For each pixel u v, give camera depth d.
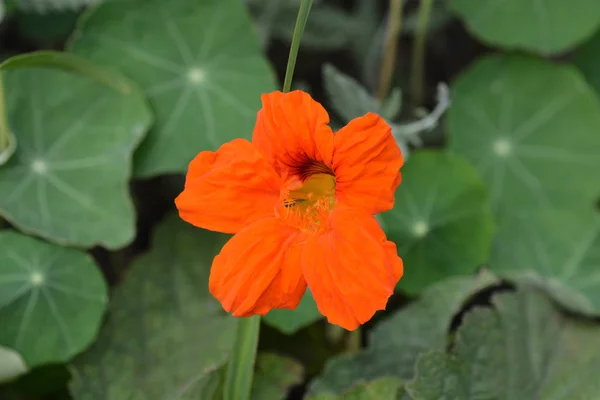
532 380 0.52
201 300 0.55
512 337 0.52
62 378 0.55
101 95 0.54
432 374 0.50
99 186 0.53
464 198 0.56
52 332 0.52
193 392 0.51
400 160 0.46
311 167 0.48
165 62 0.55
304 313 0.53
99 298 0.53
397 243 0.56
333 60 0.63
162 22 0.55
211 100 0.55
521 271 0.55
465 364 0.51
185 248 0.55
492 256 0.57
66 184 0.54
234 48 0.56
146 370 0.53
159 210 0.61
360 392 0.51
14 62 0.50
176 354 0.54
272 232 0.47
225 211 0.47
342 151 0.46
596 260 0.57
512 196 0.59
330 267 0.46
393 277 0.46
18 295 0.52
